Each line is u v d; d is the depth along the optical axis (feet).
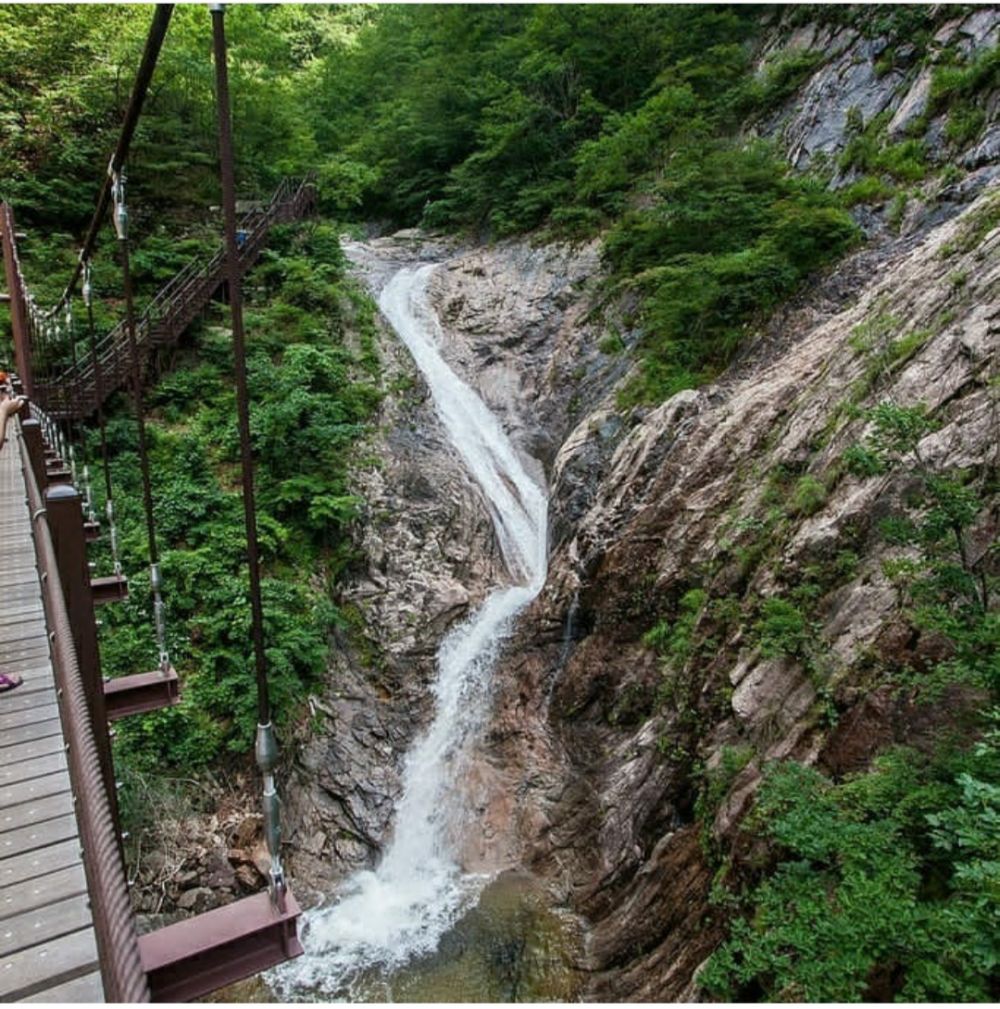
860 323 27.66
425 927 24.66
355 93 95.40
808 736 17.79
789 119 47.60
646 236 44.93
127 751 25.86
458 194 71.31
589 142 55.72
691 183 40.96
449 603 36.60
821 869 14.12
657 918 20.95
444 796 30.76
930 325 22.52
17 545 17.69
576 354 47.29
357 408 42.70
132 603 29.91
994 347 18.95
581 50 61.77
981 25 38.68
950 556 15.71
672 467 31.19
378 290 57.67
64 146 49.67
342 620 34.14
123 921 5.03
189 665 29.25
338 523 36.70
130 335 14.64
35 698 11.87
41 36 53.26
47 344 38.68
